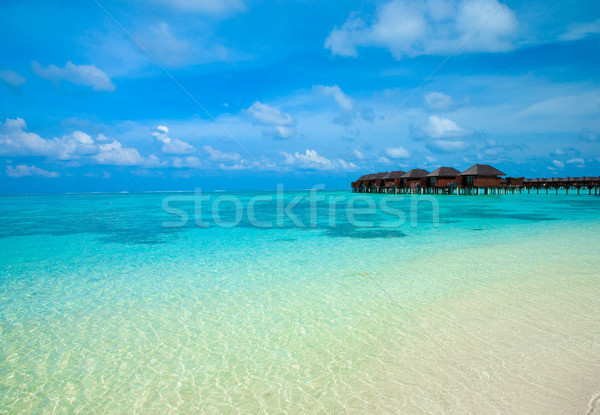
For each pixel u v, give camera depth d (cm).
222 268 815
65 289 666
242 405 320
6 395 346
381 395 324
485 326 458
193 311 552
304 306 561
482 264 784
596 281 636
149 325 502
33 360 411
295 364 387
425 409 301
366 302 568
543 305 526
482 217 1755
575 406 296
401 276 709
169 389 350
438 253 917
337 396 327
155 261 894
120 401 333
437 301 558
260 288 659
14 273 783
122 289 664
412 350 404
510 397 312
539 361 368
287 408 312
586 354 379
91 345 445
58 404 331
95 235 1348
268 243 1135
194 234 1355
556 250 904
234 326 492
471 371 355
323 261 868
